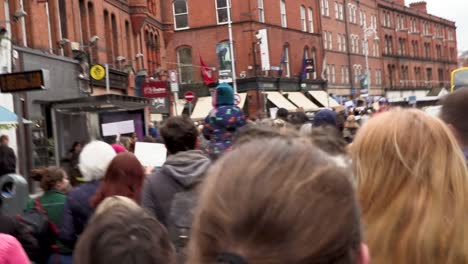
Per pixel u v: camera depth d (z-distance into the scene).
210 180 1.45
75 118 22.44
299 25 57.94
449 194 2.34
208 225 1.40
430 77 93.44
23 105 20.03
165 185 4.61
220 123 6.21
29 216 5.64
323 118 7.63
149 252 2.46
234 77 46.00
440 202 2.32
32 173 5.96
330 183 1.38
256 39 49.88
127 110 22.02
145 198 4.62
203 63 47.09
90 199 5.01
